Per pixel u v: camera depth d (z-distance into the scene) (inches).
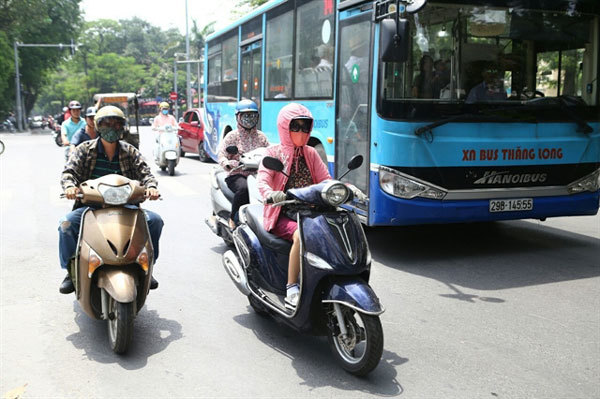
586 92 281.0
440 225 351.6
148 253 171.9
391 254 285.9
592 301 217.5
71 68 3858.3
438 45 259.3
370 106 271.0
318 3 336.8
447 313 205.2
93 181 170.2
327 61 324.8
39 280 239.6
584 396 145.9
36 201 426.9
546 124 272.1
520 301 217.5
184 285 235.5
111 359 165.9
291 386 150.1
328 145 323.9
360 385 150.6
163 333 185.6
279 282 181.5
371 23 271.9
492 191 266.2
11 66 2054.6
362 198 163.0
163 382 152.0
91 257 164.6
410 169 257.9
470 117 261.4
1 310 204.7
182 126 769.6
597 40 281.3
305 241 156.8
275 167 159.2
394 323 195.5
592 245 302.2
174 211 387.5
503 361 165.9
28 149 998.4
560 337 183.6
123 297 157.2
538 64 273.3
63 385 150.3
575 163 278.2
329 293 152.5
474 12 263.1
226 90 565.0
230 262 194.4
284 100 393.4
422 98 258.1
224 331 187.6
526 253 286.5
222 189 277.6
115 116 181.6
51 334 183.8
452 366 162.4
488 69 265.9
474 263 269.6
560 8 274.5
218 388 148.8
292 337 183.0
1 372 157.5
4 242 303.3
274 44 413.4
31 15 2186.3
